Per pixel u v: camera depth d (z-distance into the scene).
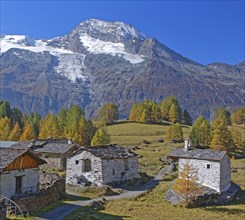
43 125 157.00
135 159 78.25
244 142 138.38
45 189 50.53
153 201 61.12
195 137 144.00
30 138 128.50
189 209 56.75
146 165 98.38
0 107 183.62
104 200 57.78
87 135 140.38
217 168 67.75
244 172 94.94
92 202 53.34
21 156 47.38
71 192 63.72
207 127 144.88
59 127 145.62
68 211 47.59
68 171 71.88
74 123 142.88
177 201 59.84
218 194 65.88
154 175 85.75
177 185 60.50
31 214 44.28
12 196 45.44
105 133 126.62
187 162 70.88
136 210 52.53
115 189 67.62
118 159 73.19
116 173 72.31
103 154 70.94
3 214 38.09
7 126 142.75
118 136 167.75
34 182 49.69
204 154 70.44
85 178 70.06
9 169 45.56
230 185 74.00
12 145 91.38
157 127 188.62
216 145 130.12
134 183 74.25
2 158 46.31
